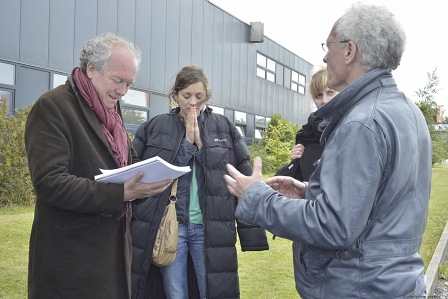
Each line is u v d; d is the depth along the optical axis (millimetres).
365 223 1402
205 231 2715
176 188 2750
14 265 4246
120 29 10969
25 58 8648
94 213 1930
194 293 2939
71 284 1901
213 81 15461
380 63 1545
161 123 2908
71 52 9648
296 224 1441
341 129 1459
